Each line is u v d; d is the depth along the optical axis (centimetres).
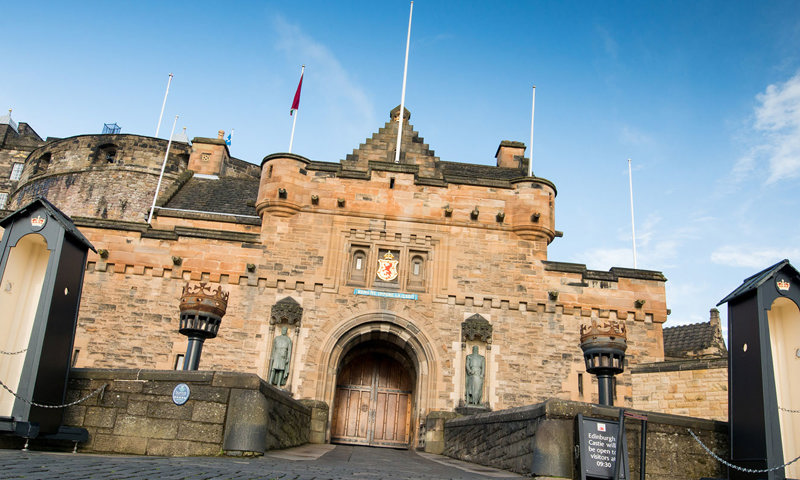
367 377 2608
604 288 2445
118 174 4041
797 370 1376
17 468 818
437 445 2195
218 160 3591
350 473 1119
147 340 2308
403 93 2900
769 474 1216
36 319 1276
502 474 1362
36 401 1242
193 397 1327
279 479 892
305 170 2523
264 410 1339
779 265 1348
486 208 2516
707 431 1377
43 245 1425
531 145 2797
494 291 2422
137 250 2403
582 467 1166
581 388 2327
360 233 2469
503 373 2325
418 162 2842
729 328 1413
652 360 2367
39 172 4397
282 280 2394
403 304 2392
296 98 2689
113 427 1316
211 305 1561
